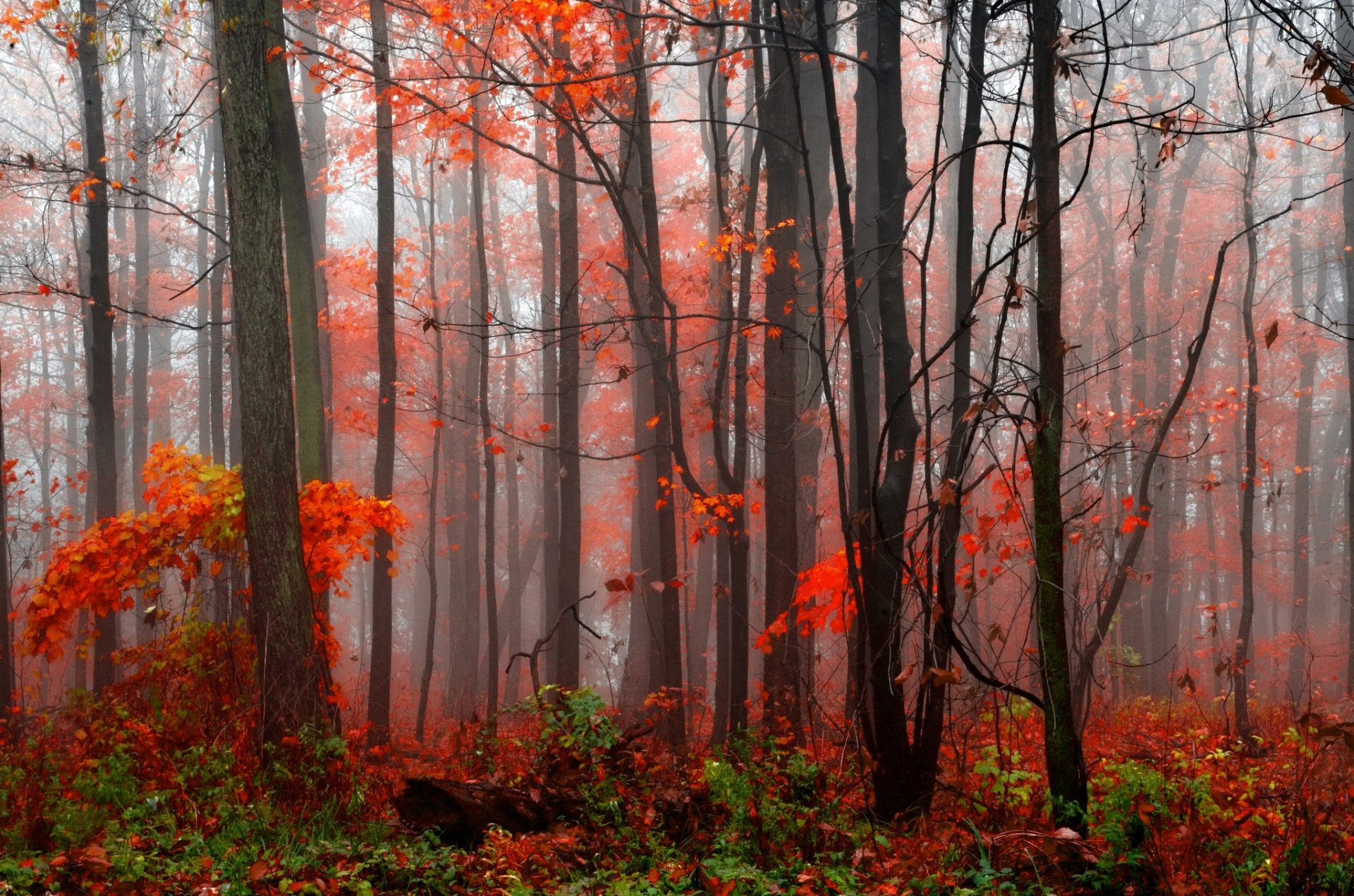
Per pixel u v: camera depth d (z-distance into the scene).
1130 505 8.10
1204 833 5.12
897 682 5.77
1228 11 6.63
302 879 5.21
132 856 5.39
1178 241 28.11
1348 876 4.66
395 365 13.97
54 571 9.93
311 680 8.26
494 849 5.44
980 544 7.73
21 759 7.81
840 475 6.52
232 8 8.79
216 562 9.94
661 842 5.79
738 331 10.53
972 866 5.01
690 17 7.39
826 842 5.69
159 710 8.68
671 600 11.98
